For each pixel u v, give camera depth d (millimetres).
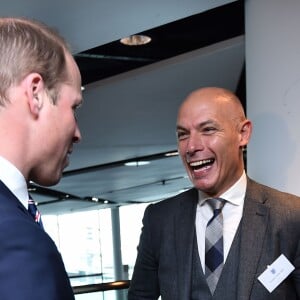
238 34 2479
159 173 8117
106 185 9164
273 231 1493
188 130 1574
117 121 4191
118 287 2410
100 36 2309
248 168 2006
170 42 2549
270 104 1910
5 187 651
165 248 1636
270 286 1438
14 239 579
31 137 701
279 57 1893
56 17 2066
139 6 1996
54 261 599
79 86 787
